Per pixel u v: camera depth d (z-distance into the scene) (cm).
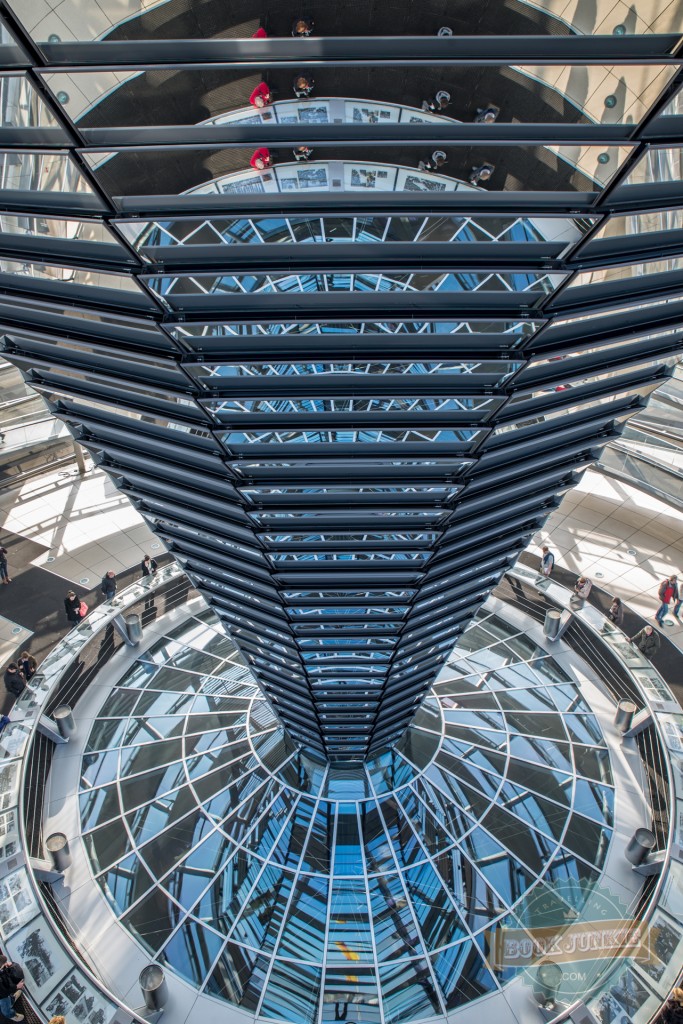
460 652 2525
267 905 1878
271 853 1959
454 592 1681
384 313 867
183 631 2659
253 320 866
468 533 1478
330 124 636
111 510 3388
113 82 602
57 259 820
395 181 702
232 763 2150
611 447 3256
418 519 1351
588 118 647
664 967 1670
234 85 607
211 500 1315
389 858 1948
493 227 749
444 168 699
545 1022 1675
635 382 1225
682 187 746
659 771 2123
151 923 1836
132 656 2552
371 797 2045
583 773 2167
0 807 1980
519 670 2492
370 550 1423
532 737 2247
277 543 1405
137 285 815
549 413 1173
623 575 3025
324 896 1891
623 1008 1614
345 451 1150
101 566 3075
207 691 2406
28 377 1191
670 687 2559
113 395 1130
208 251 766
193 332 893
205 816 2033
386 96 626
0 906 1766
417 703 2064
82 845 1995
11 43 561
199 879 1911
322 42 571
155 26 577
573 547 3164
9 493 3422
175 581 2820
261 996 1731
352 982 1753
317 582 1536
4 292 939
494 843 1975
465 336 922
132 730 2300
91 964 1758
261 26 610
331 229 748
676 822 1964
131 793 2116
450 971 1767
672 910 1770
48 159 671
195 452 1183
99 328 959
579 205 728
